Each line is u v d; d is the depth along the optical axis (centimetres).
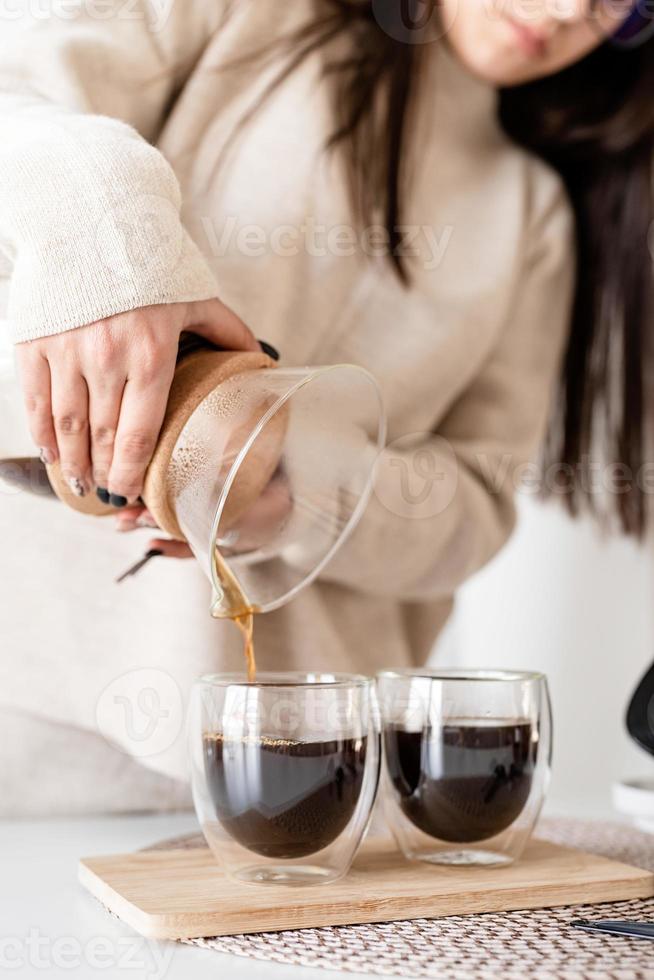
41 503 103
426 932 64
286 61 111
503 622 176
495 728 75
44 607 104
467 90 128
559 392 152
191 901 66
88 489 75
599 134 135
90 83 100
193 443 70
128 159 74
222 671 104
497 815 75
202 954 61
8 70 97
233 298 107
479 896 69
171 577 103
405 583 124
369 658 125
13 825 98
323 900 66
